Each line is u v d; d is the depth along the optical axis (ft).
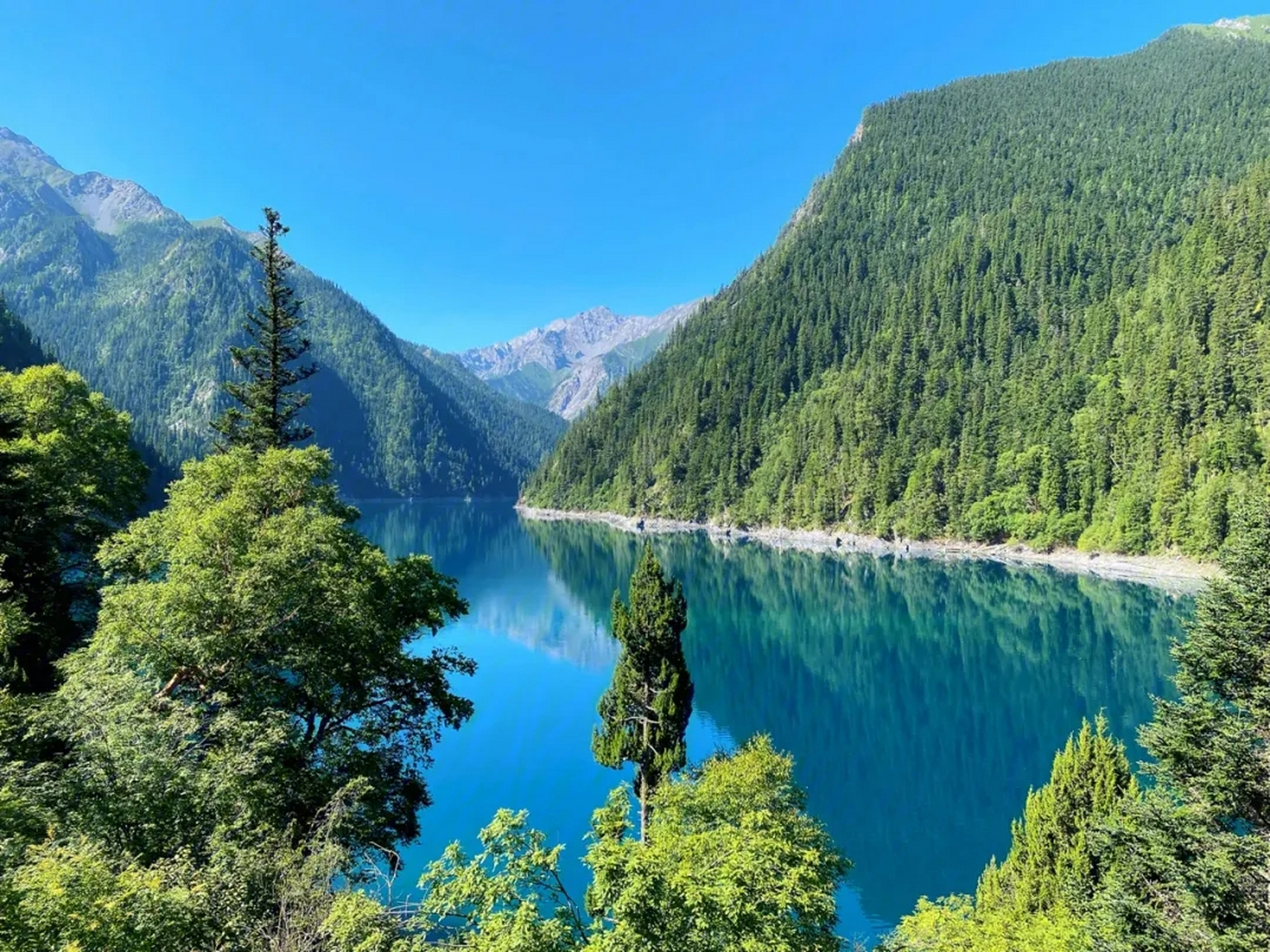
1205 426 320.70
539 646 205.57
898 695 170.30
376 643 68.69
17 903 25.43
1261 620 50.62
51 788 36.91
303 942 30.89
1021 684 175.94
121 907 28.37
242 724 46.93
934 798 118.01
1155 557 305.32
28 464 71.87
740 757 60.18
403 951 29.04
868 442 472.85
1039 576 312.71
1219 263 396.37
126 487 102.22
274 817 45.96
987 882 76.33
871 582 315.78
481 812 103.96
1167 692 164.55
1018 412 416.67
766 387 615.98
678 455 600.39
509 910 30.63
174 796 40.14
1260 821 50.85
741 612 260.83
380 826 62.39
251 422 95.76
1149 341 390.83
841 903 89.30
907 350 548.72
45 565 79.05
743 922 30.42
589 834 41.22
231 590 59.06
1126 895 52.29
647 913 29.40
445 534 497.87
